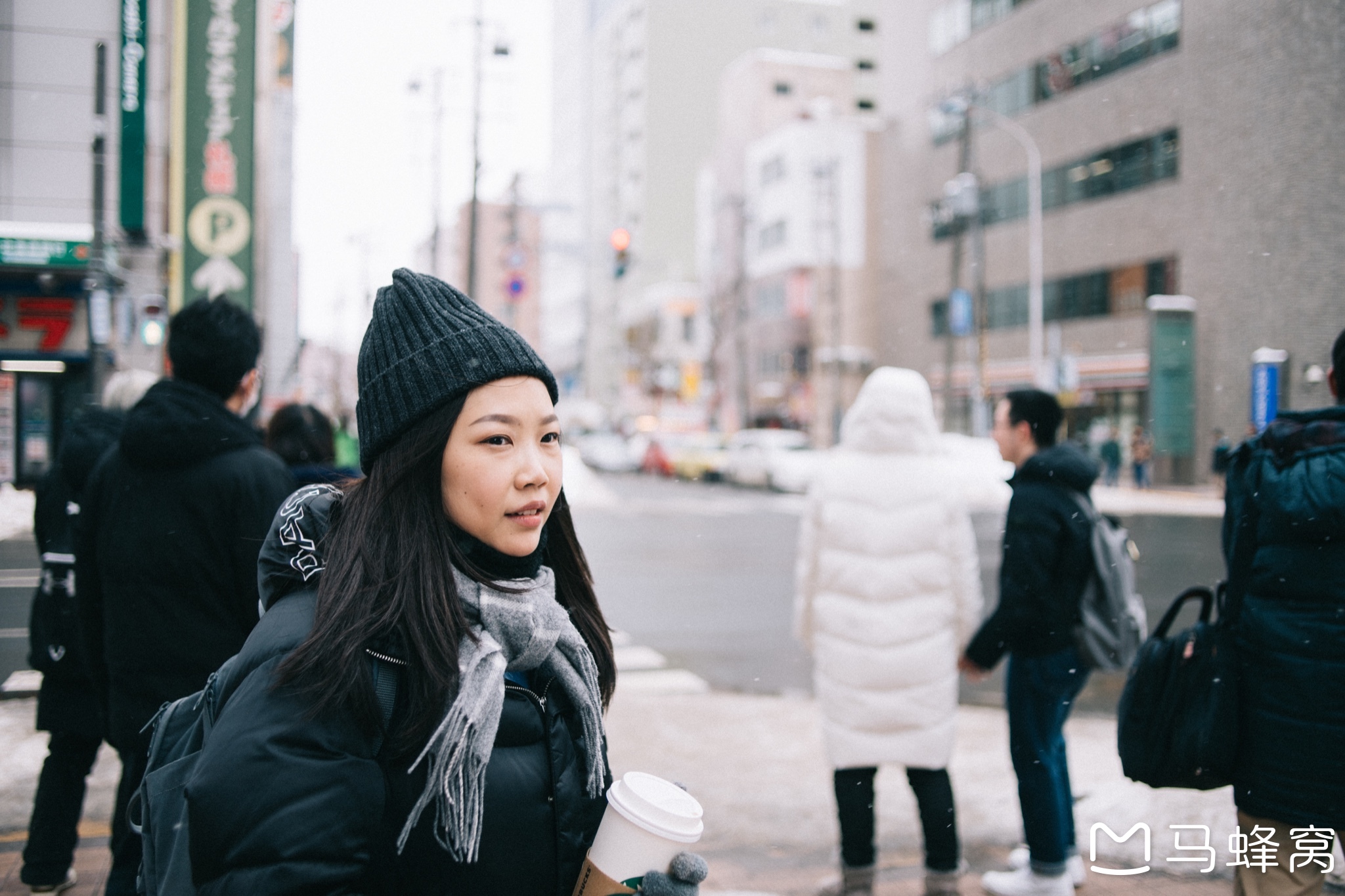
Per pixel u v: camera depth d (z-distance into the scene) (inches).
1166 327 922.1
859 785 128.4
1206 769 87.0
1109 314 1081.4
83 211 546.9
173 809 43.8
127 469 92.0
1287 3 361.7
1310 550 83.0
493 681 42.3
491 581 45.1
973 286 1325.0
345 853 38.9
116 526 90.8
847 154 1748.3
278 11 780.6
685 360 2214.6
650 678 260.7
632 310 2578.7
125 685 90.1
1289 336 414.9
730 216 1975.9
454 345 44.4
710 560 503.2
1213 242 885.8
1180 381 925.2
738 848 142.3
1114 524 127.6
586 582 55.9
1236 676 87.7
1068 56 1137.4
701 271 2236.7
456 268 1208.2
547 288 3503.9
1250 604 86.8
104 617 92.9
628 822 44.9
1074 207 1131.9
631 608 366.9
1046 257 1187.3
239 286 596.1
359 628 41.2
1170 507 788.6
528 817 44.2
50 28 541.3
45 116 542.0
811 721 213.2
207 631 90.7
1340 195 390.3
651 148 2669.8
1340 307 396.5
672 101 2682.1
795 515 779.4
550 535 55.1
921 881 129.4
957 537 127.8
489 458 44.4
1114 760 178.1
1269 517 85.4
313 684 39.9
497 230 1934.1
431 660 41.4
